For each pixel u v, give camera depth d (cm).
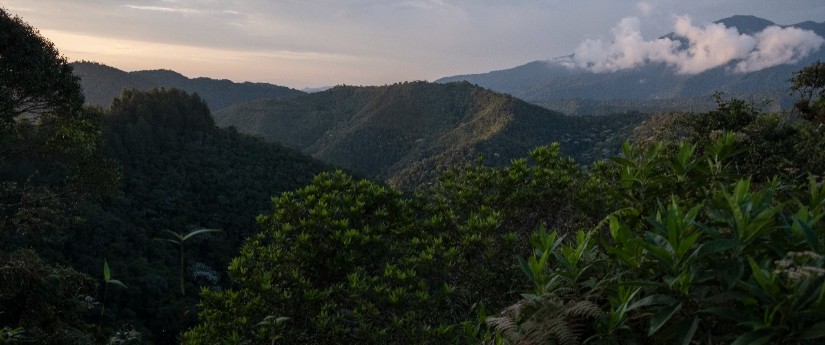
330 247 413
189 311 167
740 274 122
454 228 494
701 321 121
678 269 128
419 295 363
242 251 443
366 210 486
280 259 416
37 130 2145
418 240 454
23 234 2019
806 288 104
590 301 159
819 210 139
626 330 143
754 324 105
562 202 487
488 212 479
